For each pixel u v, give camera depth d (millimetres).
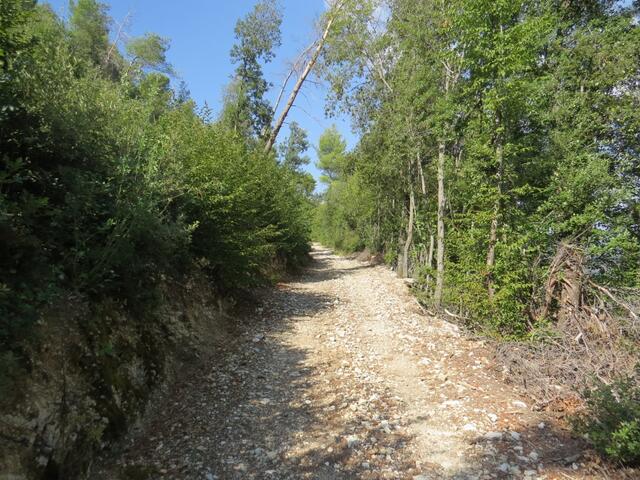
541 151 10906
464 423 5332
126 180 5633
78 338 4633
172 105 9930
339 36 17672
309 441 4949
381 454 4652
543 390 6223
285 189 18438
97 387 4570
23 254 4113
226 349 8023
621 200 9453
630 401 4461
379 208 26859
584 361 6496
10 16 4070
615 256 8805
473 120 10992
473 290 9742
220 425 5270
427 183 18500
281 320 10633
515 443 4816
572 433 4922
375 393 6320
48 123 4695
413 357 7980
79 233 4898
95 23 20391
